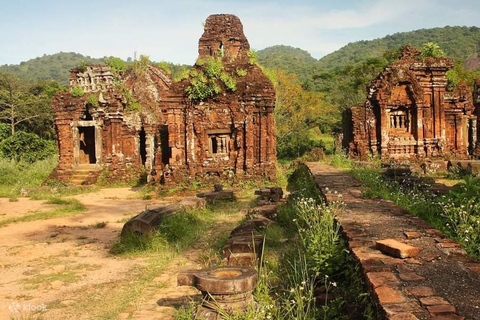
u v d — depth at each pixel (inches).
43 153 1339.8
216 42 885.2
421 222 265.1
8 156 1293.1
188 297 238.2
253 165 818.8
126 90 1081.4
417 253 194.4
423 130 1042.7
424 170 825.5
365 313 163.3
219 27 884.6
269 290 217.8
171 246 367.2
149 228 388.8
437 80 1053.2
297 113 1984.5
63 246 391.5
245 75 834.2
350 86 2249.0
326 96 2353.6
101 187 946.7
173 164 810.2
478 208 275.4
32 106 2001.7
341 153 1027.9
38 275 301.7
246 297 189.0
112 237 428.5
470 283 159.6
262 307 183.5
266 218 398.6
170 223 401.4
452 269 175.3
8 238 431.8
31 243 406.9
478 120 1186.6
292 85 1974.7
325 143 2076.8
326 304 186.4
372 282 162.2
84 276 298.0
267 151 821.2
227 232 412.2
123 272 305.7
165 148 986.7
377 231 241.9
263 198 584.1
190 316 200.8
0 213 592.1
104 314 225.8
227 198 633.6
